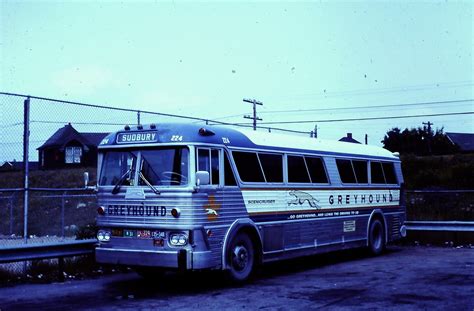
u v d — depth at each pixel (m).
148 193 9.48
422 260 13.80
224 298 8.88
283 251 11.48
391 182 16.36
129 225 9.62
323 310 7.88
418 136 61.09
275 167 11.53
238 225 10.09
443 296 8.84
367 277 10.99
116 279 11.05
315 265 13.18
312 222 12.53
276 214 11.34
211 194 9.59
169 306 8.25
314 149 12.97
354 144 15.09
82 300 8.75
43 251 10.14
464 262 13.24
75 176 19.81
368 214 14.90
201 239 9.24
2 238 16.34
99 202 10.10
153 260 9.25
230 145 10.29
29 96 10.67
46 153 21.16
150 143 9.67
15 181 19.06
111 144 10.12
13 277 10.77
